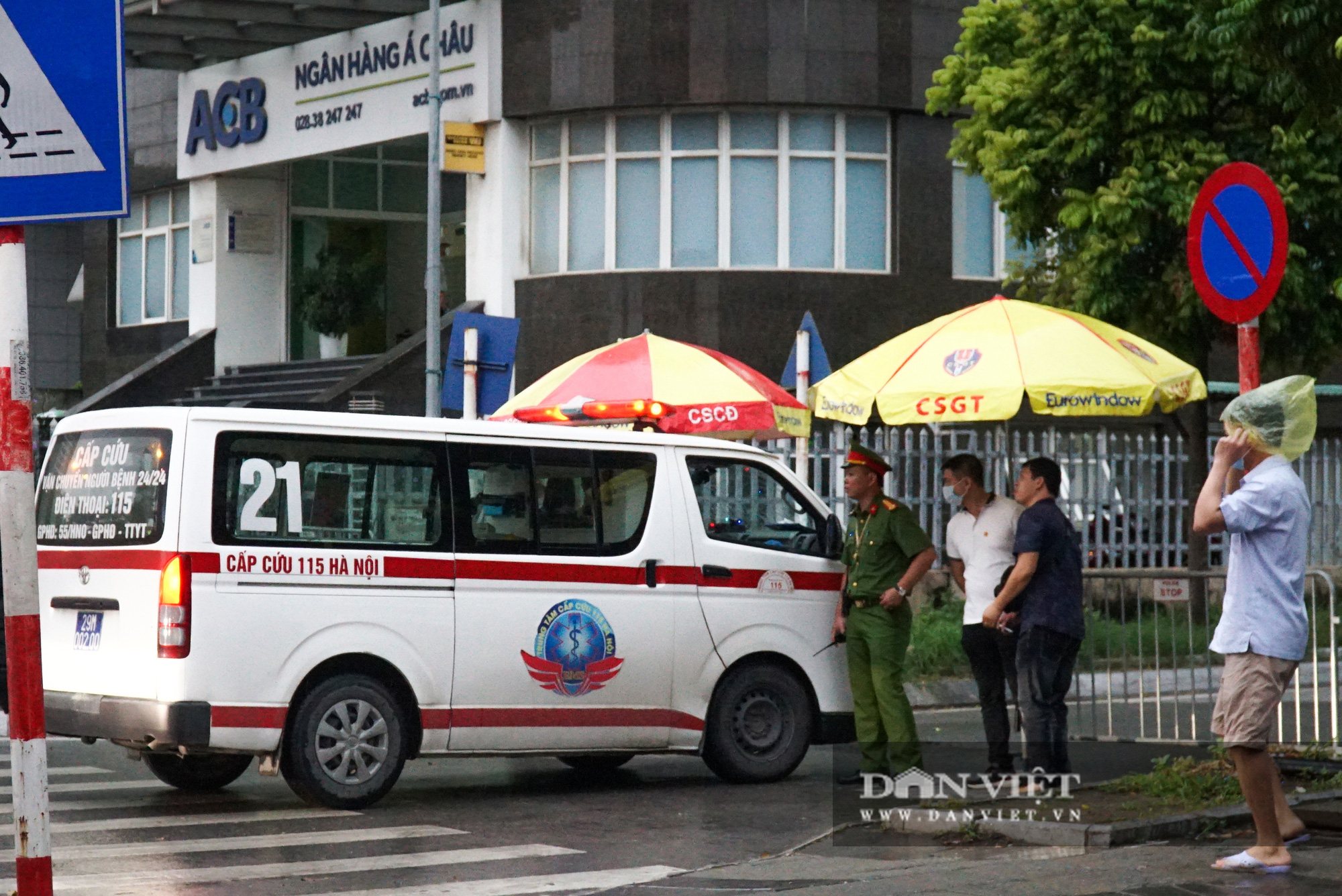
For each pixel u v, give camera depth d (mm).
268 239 37062
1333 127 16062
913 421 12516
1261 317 22844
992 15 24594
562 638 12992
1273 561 9086
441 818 12180
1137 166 22109
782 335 30172
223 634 11703
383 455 12477
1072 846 10195
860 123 30625
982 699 12867
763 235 30344
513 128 31188
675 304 30234
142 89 38875
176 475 11766
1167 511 26453
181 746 11594
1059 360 12336
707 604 13719
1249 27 14602
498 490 12922
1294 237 22969
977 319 12859
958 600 24375
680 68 29922
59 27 7277
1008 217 23781
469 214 31844
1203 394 12836
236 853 10695
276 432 12078
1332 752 12633
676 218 30422
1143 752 13859
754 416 16484
